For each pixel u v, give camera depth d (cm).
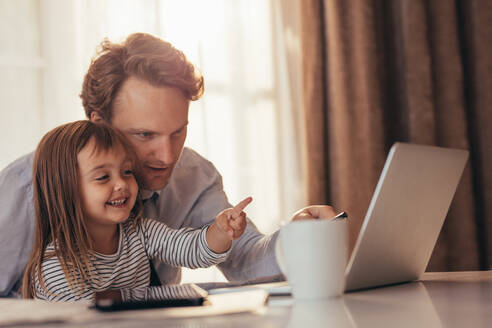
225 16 217
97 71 105
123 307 51
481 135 225
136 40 107
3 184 103
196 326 45
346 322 45
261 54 221
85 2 200
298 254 59
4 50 192
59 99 197
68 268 96
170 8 208
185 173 125
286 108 222
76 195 100
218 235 99
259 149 219
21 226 103
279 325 44
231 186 215
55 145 101
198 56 209
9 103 192
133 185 104
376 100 216
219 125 215
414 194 68
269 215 218
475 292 62
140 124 103
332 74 214
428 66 220
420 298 59
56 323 47
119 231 105
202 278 201
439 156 71
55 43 198
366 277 67
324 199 214
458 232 221
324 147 217
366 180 213
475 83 227
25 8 195
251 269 104
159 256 107
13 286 106
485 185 223
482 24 225
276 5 223
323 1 218
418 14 220
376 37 221
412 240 71
